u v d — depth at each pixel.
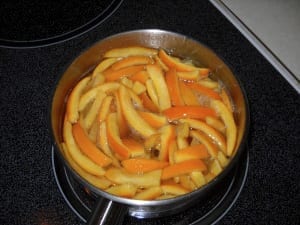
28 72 0.94
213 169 0.69
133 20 1.05
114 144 0.70
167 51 0.87
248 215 0.77
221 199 0.78
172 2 1.09
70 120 0.73
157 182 0.66
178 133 0.72
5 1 1.08
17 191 0.78
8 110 0.88
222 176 0.60
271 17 1.07
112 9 1.06
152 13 1.07
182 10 1.07
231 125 0.74
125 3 1.08
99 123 0.73
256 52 0.99
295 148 0.86
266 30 1.04
